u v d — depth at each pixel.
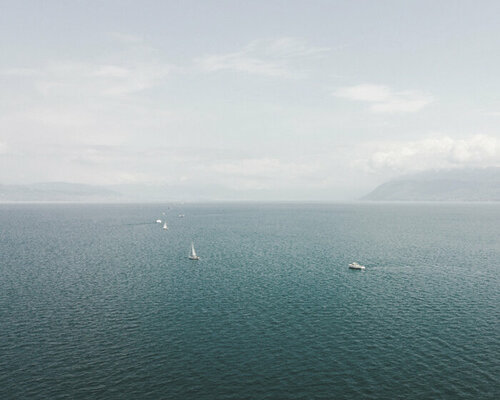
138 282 97.50
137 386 47.69
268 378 49.56
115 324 67.69
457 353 56.50
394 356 55.50
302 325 67.25
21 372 50.91
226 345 59.12
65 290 89.38
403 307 77.31
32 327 66.19
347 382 48.59
